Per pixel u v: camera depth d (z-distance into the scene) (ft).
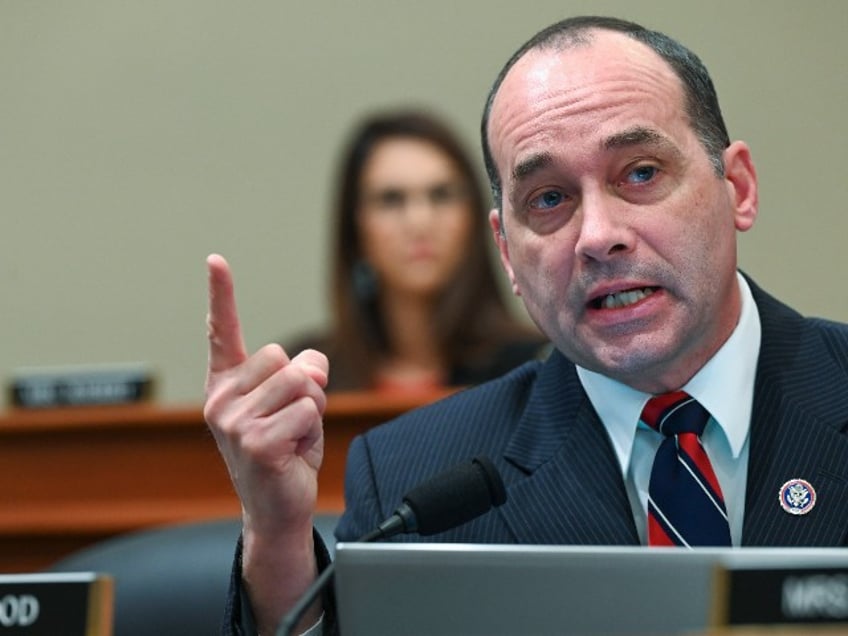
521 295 16.85
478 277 33.40
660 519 15.74
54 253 44.11
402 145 33.76
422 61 43.21
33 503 28.14
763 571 10.11
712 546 15.46
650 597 10.48
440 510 13.88
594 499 16.48
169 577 18.24
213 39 44.24
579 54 15.92
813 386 16.56
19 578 11.05
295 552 15.29
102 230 44.04
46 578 11.04
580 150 15.37
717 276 15.67
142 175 44.06
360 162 33.83
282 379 14.79
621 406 16.69
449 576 11.09
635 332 15.47
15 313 43.98
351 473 18.13
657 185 15.43
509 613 10.90
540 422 17.46
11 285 44.06
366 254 33.55
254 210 43.60
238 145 43.86
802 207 39.91
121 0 44.60
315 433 15.21
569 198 15.66
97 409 28.96
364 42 43.55
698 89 16.16
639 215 15.30
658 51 16.15
